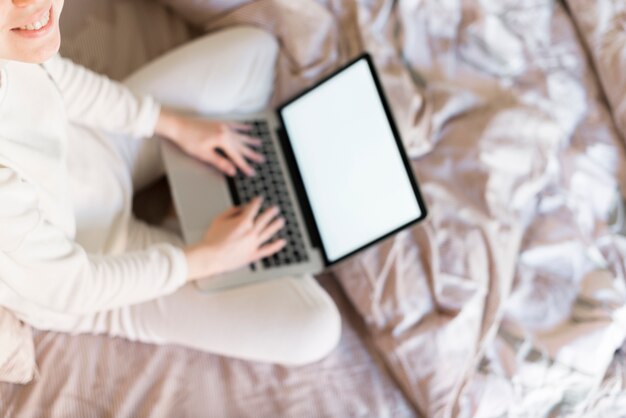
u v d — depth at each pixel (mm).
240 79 1086
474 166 1072
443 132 1133
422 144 1109
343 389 982
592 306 1018
